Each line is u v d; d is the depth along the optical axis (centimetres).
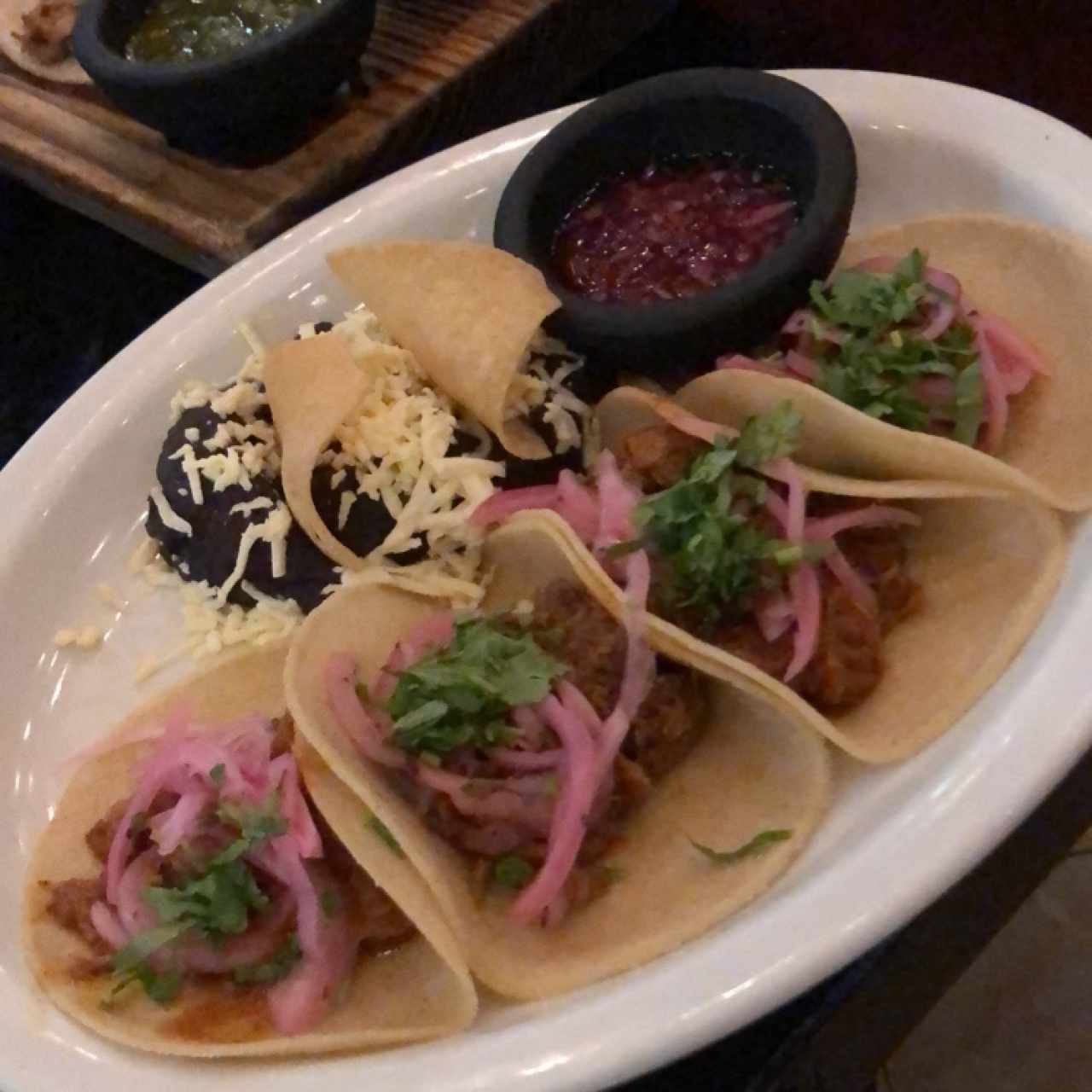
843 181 35
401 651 32
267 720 32
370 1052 27
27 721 37
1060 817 32
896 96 39
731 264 36
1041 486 30
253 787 29
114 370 41
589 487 34
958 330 33
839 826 28
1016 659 28
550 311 35
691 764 31
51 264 51
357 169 44
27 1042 28
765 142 38
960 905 30
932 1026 46
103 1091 27
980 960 47
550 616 32
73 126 47
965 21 44
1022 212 36
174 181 44
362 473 36
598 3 48
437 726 29
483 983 28
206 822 29
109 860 30
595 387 38
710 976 25
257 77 40
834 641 30
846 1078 30
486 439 37
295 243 42
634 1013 25
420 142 46
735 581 30
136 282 49
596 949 28
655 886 29
